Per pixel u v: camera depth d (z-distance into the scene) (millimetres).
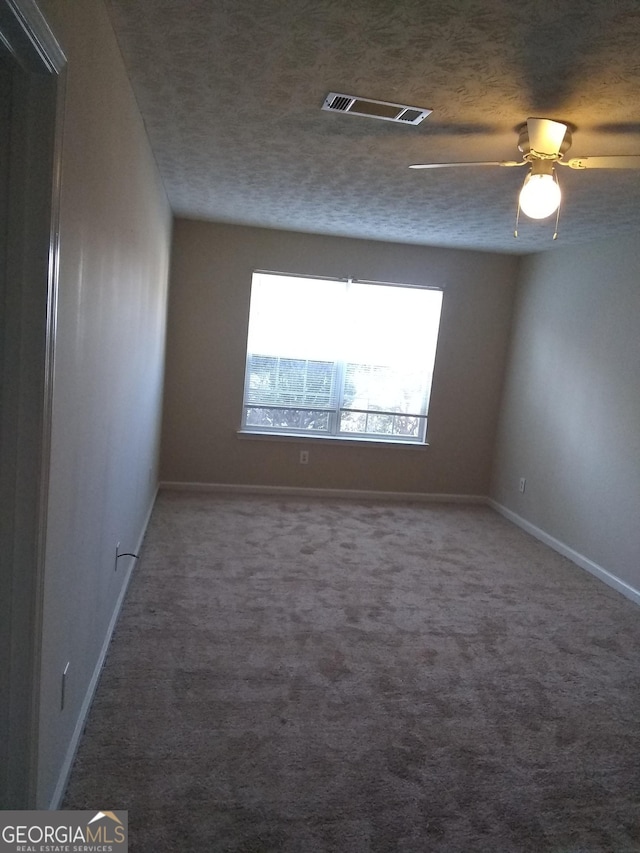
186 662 2641
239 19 1767
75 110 1445
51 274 1299
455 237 4863
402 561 4109
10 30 1074
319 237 5266
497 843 1817
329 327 5426
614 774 2160
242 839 1745
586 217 3758
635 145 2541
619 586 3902
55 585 1567
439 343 5559
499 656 2928
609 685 2742
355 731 2277
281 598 3363
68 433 1603
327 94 2248
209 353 5270
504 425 5625
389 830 1828
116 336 2322
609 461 4141
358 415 5582
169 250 4766
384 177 3287
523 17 1640
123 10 1761
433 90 2143
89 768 1962
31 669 1402
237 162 3238
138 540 3787
